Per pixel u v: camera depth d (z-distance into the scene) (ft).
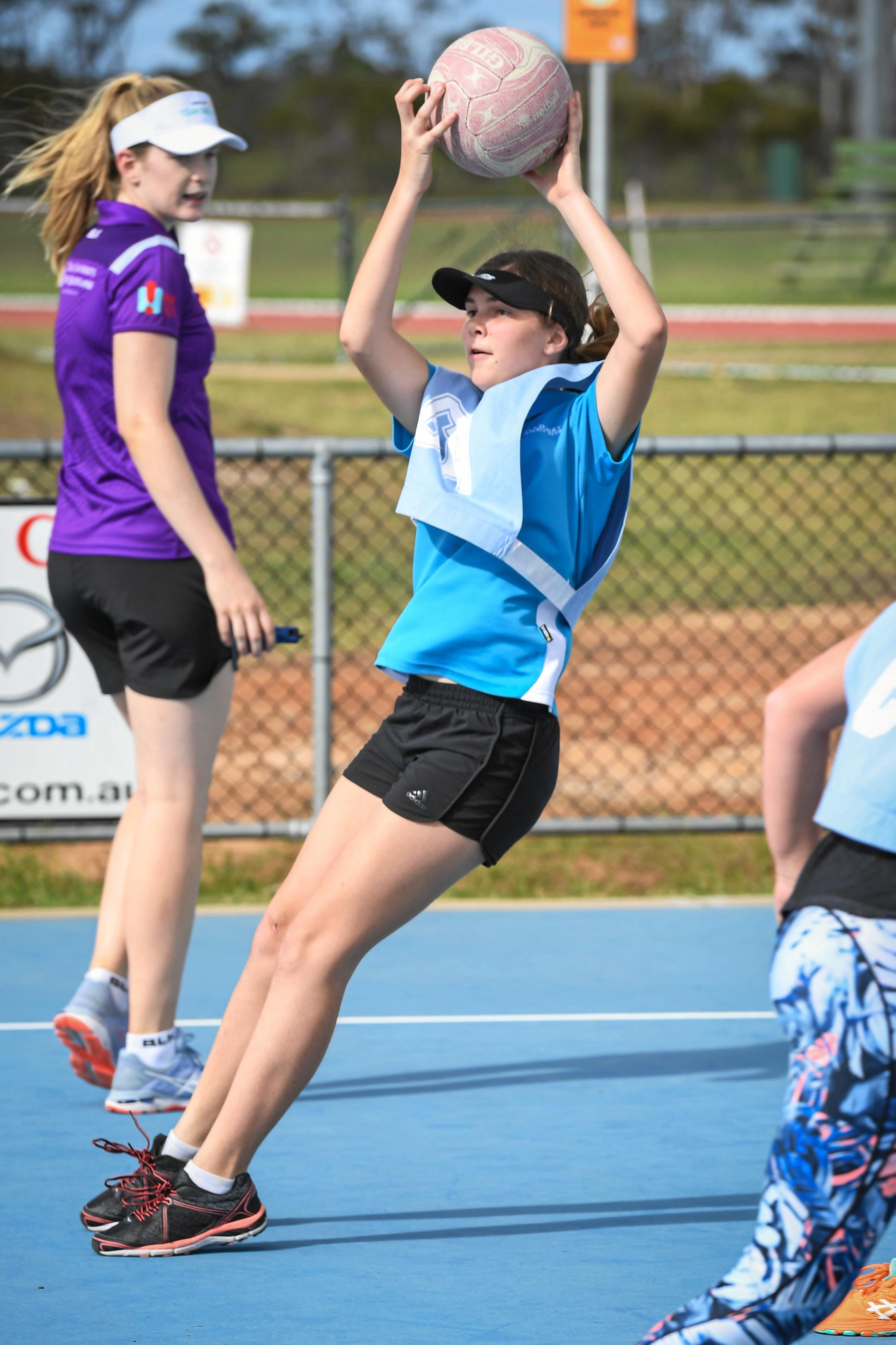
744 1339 26.30
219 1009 58.23
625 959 64.44
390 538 147.33
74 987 61.11
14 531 70.28
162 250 45.93
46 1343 34.40
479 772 35.58
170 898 47.29
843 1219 26.53
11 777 71.46
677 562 142.20
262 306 373.20
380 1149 45.75
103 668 49.49
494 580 35.96
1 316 343.67
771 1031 55.98
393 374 37.60
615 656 120.16
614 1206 41.78
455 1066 52.65
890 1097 26.45
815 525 152.87
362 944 36.37
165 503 44.60
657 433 197.67
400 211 37.35
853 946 26.66
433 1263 38.40
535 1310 35.94
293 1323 35.35
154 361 45.27
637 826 75.05
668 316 355.15
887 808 26.89
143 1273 37.91
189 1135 39.91
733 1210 41.52
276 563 134.10
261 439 74.02
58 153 49.88
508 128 36.96
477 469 35.76
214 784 92.17
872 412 214.07
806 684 29.25
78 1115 48.26
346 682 112.98
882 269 421.18
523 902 72.84
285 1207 41.93
